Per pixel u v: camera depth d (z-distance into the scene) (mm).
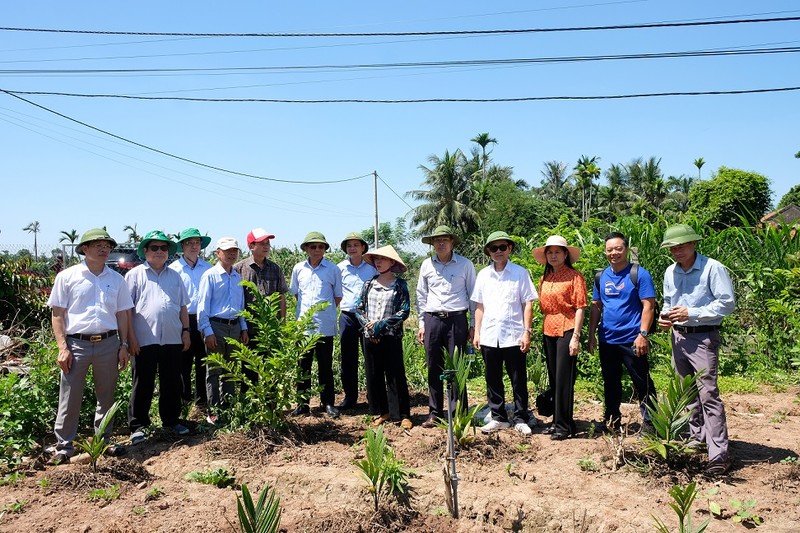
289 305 10500
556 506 4418
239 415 6016
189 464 5457
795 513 4152
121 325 5828
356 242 7344
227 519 4324
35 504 4625
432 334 6324
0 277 11008
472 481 4922
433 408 6367
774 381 8078
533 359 8500
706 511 4238
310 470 5164
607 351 5723
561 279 5848
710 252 9500
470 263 6430
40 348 6918
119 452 5754
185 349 6418
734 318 9125
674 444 4785
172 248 6254
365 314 6562
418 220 44875
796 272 8492
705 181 39625
